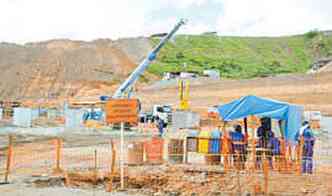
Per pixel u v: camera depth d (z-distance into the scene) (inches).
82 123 1855.3
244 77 5895.7
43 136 1467.8
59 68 4763.8
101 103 2033.7
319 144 1173.1
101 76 4699.8
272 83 3499.0
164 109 2043.6
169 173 690.8
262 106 727.1
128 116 627.2
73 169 756.0
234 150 730.2
